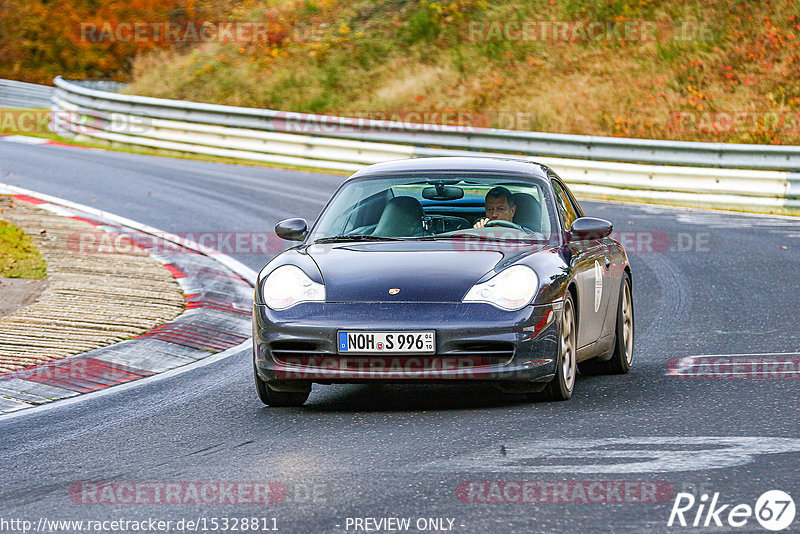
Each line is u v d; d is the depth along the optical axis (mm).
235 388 26141
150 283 40281
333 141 81750
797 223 60000
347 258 23844
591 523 14477
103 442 20703
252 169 79375
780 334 32031
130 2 126250
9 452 20109
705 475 16750
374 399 24453
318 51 109812
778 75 94062
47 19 127125
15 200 60344
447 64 103812
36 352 29422
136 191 66250
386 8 115750
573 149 75125
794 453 18031
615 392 24547
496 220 25656
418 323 21812
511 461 17938
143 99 89812
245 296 39531
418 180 26734
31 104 112125
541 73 100000
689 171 69500
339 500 15844
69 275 40781
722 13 102750
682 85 94875
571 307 23812
